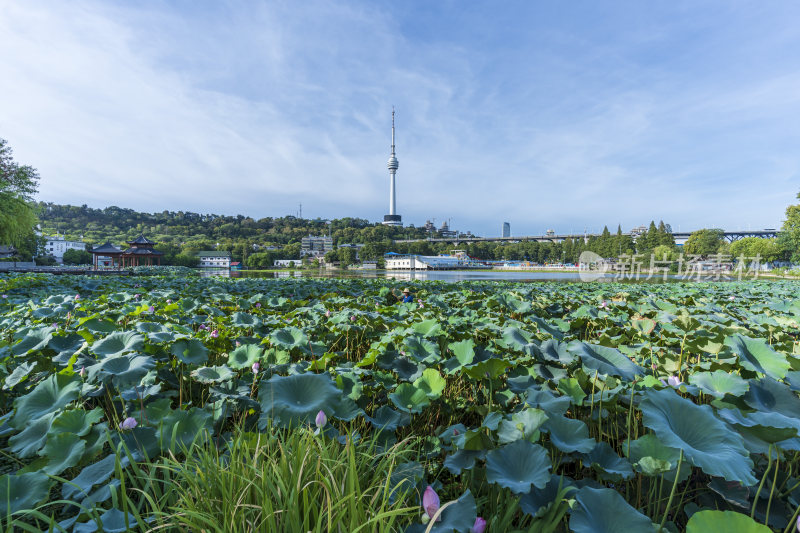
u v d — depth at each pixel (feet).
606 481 7.72
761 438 6.46
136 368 9.31
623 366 9.74
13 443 7.91
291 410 7.71
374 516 5.17
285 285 45.60
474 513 5.62
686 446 5.87
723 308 26.86
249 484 5.63
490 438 7.41
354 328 17.24
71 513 7.10
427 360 12.39
